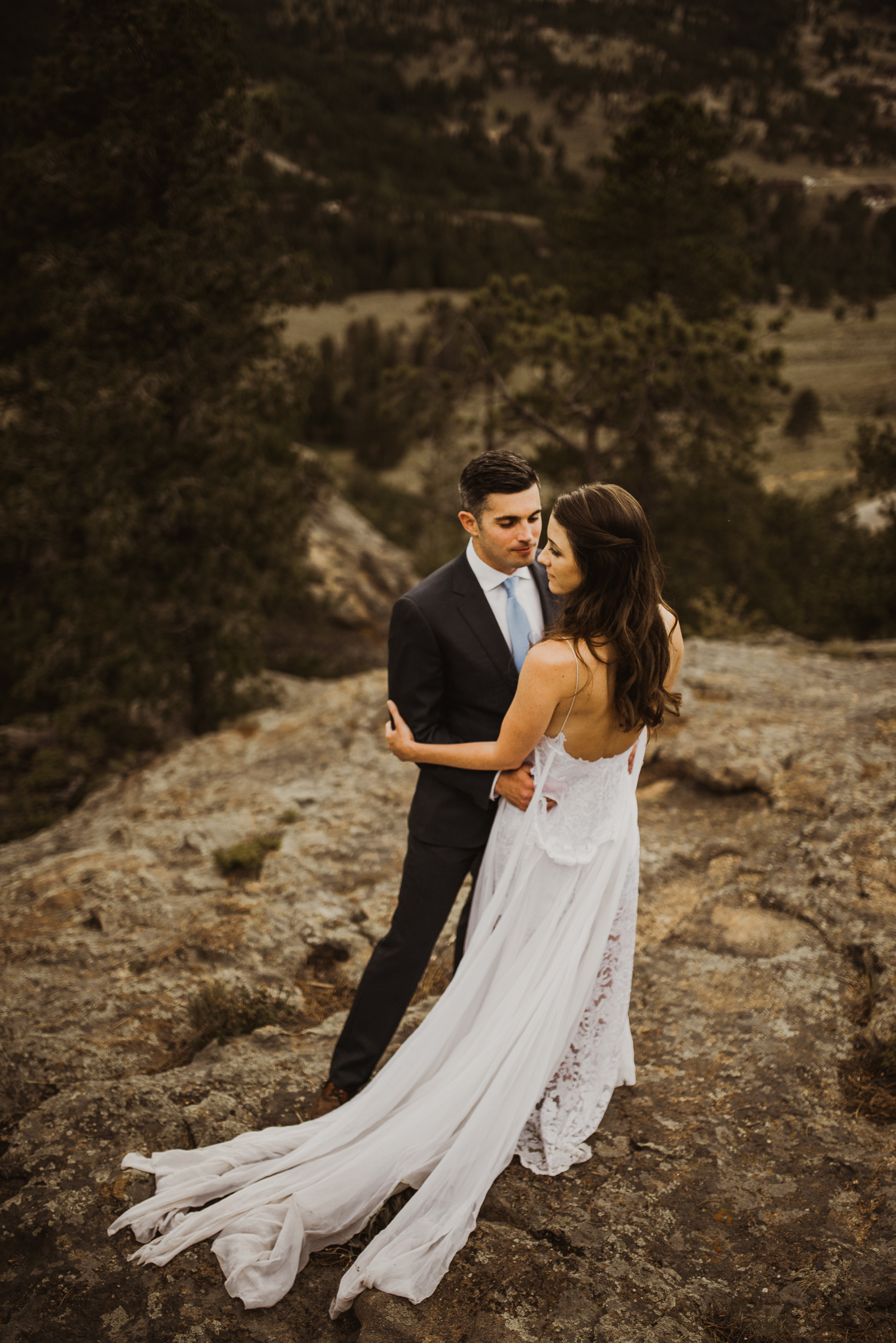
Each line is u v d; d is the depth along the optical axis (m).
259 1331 2.12
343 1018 3.51
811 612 22.00
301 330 137.88
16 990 3.88
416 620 2.46
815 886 3.90
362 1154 2.38
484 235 178.75
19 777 15.09
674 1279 2.18
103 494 13.51
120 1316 2.15
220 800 6.27
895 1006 3.03
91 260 13.62
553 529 2.11
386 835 5.12
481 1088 2.42
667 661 2.19
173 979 3.88
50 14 16.39
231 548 14.75
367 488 54.84
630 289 19.77
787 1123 2.67
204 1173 2.51
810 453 81.44
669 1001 3.32
